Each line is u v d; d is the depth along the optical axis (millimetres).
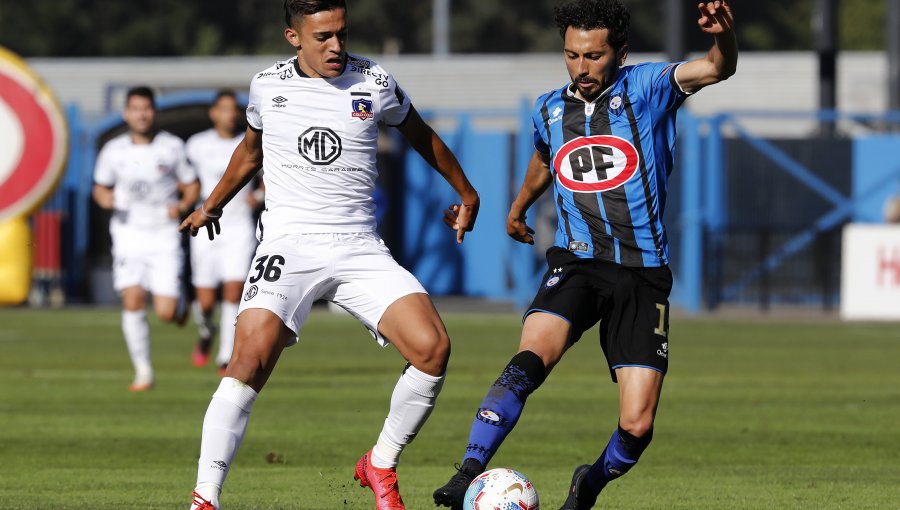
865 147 90375
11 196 72312
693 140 84625
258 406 39688
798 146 90375
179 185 44188
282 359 55312
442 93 123750
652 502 24875
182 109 86750
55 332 67625
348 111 21172
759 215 90375
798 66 127875
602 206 21328
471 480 20172
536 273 90812
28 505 23969
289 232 21344
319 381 46656
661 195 21328
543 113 21922
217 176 48375
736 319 80188
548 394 43844
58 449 31531
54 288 91375
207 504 20250
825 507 24328
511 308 87938
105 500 24609
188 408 39125
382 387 44812
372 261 21516
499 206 94438
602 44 20875
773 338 67062
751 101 128125
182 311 44438
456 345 61625
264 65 128750
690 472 28875
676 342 64625
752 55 130750
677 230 88938
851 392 44656
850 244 79812
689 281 85375
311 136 21141
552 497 25422
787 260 88375
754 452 31938
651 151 21188
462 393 43406
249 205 47469
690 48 112188
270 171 21578
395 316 21219
